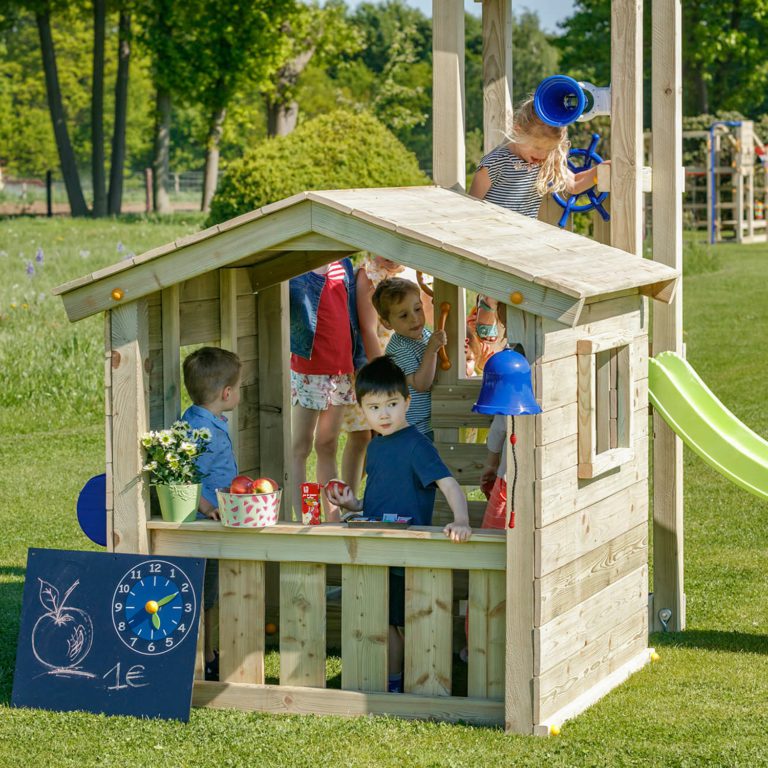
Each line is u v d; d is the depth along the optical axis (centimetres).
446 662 485
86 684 498
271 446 638
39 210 5172
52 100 4569
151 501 531
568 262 490
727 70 5359
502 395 438
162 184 4959
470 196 591
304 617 499
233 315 599
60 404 1247
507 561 462
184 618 493
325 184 2048
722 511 856
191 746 459
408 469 519
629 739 461
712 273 2694
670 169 600
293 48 4897
